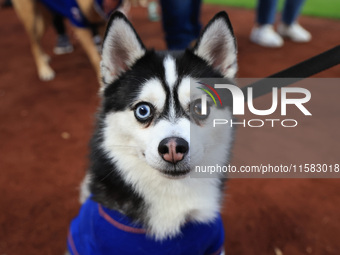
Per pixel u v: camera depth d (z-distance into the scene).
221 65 0.35
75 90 0.90
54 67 1.07
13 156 0.63
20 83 0.96
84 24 0.82
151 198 0.31
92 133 0.36
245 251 0.43
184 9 0.73
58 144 0.67
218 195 0.34
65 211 0.50
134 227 0.30
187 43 0.79
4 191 0.54
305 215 0.49
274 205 0.51
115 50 0.34
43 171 0.59
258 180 0.56
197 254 0.32
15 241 0.45
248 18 1.57
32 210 0.50
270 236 0.45
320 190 0.53
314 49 1.11
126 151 0.31
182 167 0.29
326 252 0.43
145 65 0.33
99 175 0.33
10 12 2.01
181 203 0.31
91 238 0.31
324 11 1.62
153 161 0.29
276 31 1.34
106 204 0.32
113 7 0.79
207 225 0.32
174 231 0.31
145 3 2.10
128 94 0.32
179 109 0.31
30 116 0.77
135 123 0.31
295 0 1.15
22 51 1.26
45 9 0.94
